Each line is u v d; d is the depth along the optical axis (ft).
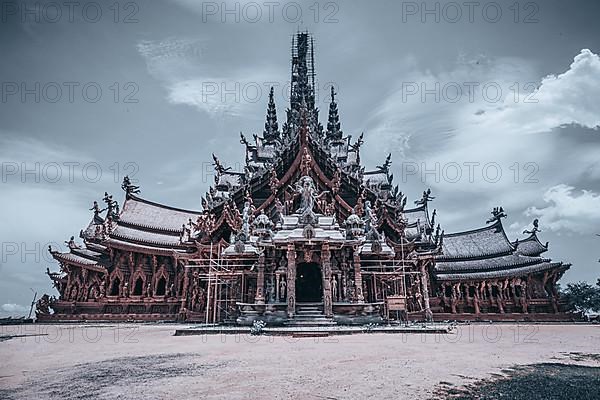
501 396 24.84
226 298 130.93
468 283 170.30
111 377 32.17
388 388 27.25
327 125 262.47
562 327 107.65
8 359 43.98
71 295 168.66
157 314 157.17
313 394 25.62
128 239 175.73
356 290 102.73
